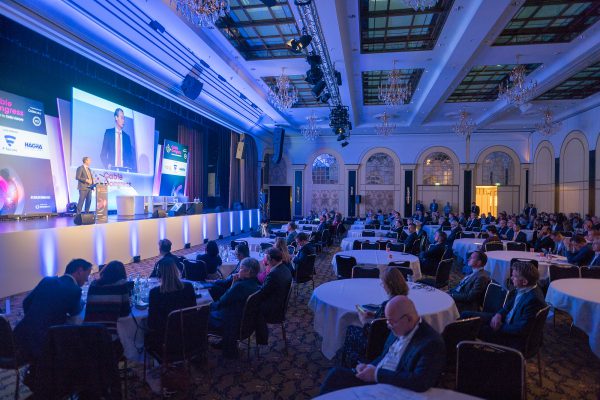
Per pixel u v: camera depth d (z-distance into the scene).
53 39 6.53
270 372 3.62
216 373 3.58
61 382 2.47
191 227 11.44
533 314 3.11
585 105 13.55
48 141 9.23
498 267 6.27
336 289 3.99
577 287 4.21
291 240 8.02
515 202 18.44
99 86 10.49
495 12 6.82
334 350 3.37
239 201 17.41
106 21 6.56
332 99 12.11
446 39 8.37
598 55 8.77
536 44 8.63
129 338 3.10
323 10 6.60
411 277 4.76
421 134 19.17
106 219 8.37
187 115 12.91
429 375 1.94
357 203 19.73
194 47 8.10
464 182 18.80
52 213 9.05
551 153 16.50
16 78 8.48
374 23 7.79
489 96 13.11
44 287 2.96
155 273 4.63
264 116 15.67
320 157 20.38
